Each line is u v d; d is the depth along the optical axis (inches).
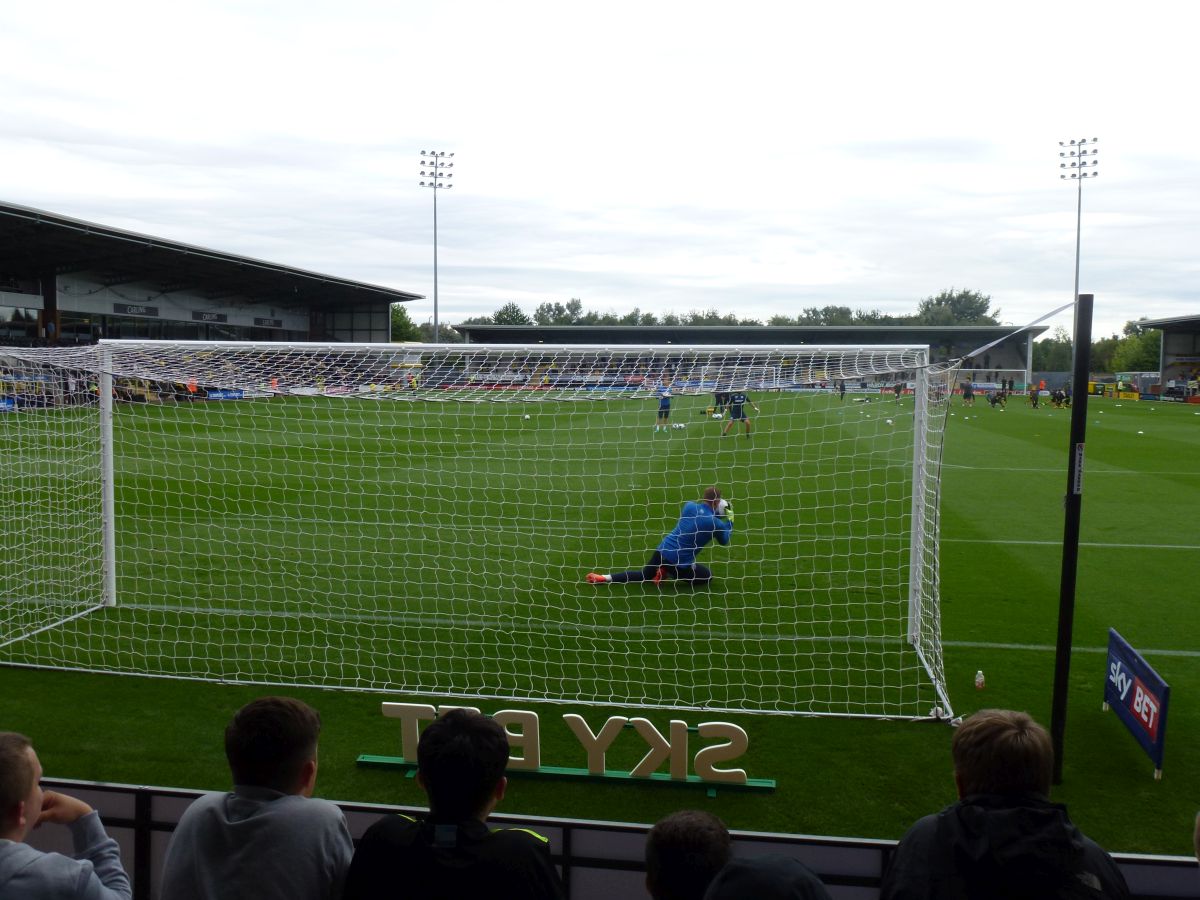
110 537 306.0
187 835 90.9
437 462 672.4
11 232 1079.6
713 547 406.9
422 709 190.2
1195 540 428.5
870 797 182.4
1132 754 200.8
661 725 219.0
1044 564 380.2
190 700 230.1
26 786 80.1
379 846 83.1
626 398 295.7
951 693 236.8
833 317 4463.6
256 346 270.2
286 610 308.2
